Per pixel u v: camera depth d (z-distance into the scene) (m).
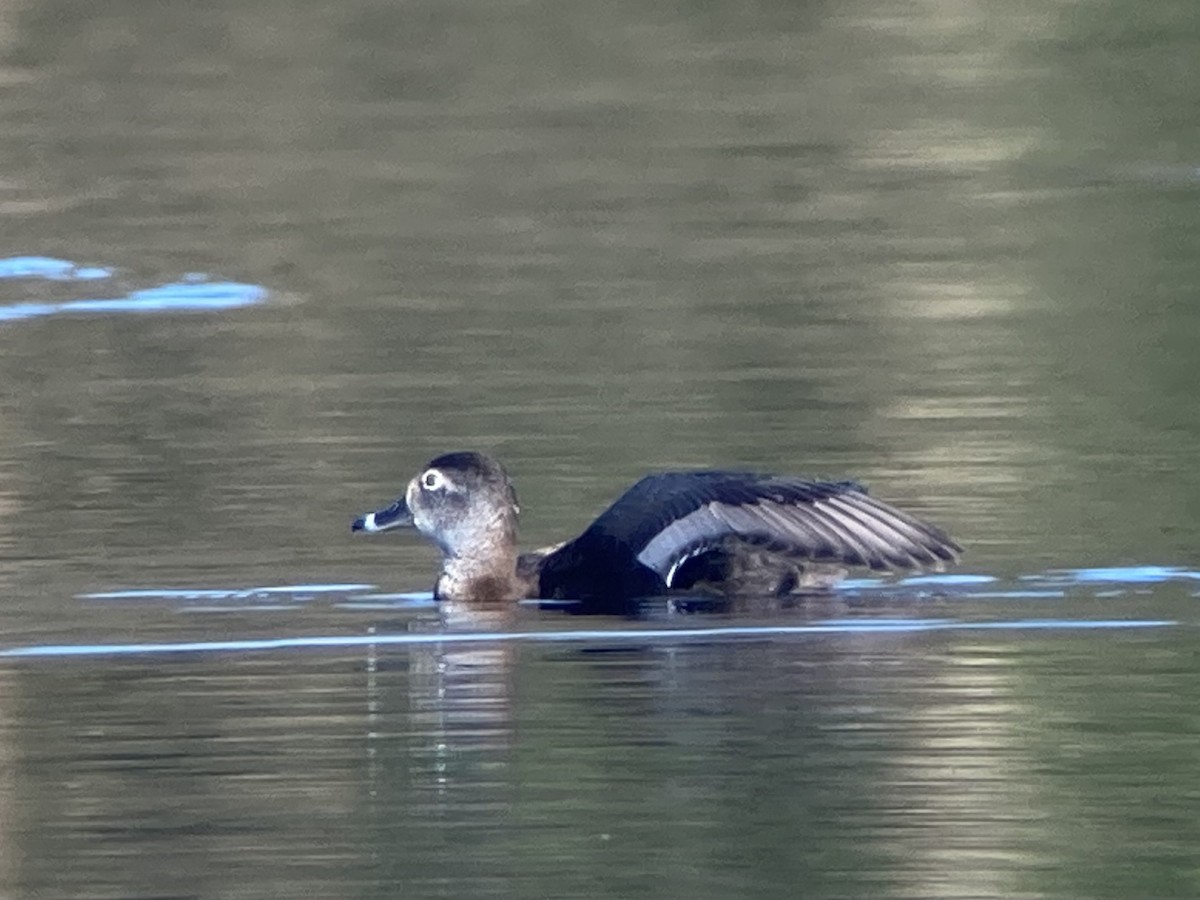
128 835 10.48
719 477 13.89
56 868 10.11
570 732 11.56
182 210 26.36
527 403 18.47
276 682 12.41
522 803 10.74
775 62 32.41
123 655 12.86
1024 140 28.75
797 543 13.55
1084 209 25.70
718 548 13.79
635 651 12.81
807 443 17.11
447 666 12.62
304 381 19.45
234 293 23.05
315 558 14.74
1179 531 14.79
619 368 19.64
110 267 24.11
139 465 16.95
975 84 31.20
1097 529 14.88
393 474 16.53
